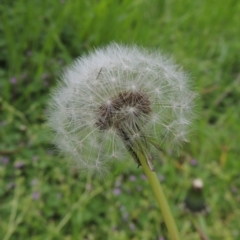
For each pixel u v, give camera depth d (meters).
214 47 0.18
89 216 0.12
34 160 0.13
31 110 0.14
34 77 0.15
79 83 0.07
